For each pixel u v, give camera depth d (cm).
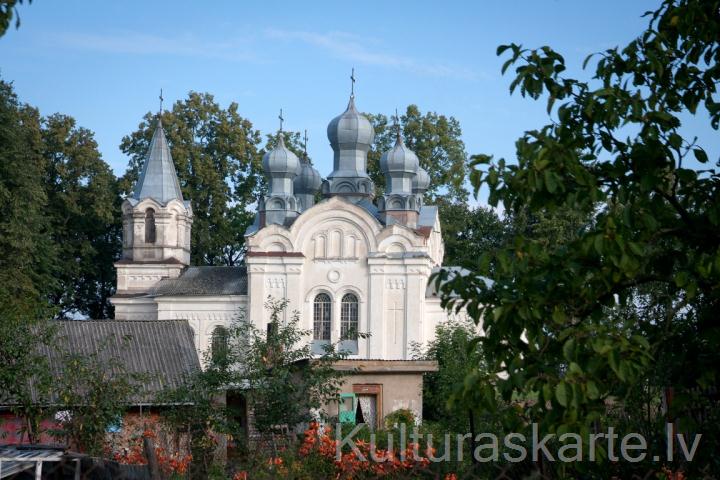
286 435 2608
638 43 1238
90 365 3192
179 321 4991
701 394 1196
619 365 1039
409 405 4909
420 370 4912
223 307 8800
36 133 9919
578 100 1202
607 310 1582
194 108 11094
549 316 1116
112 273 11144
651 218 1121
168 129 10906
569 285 1119
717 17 1205
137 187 9581
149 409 3297
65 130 10294
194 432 2700
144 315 9162
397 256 8588
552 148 1113
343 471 1925
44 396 2750
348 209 8644
